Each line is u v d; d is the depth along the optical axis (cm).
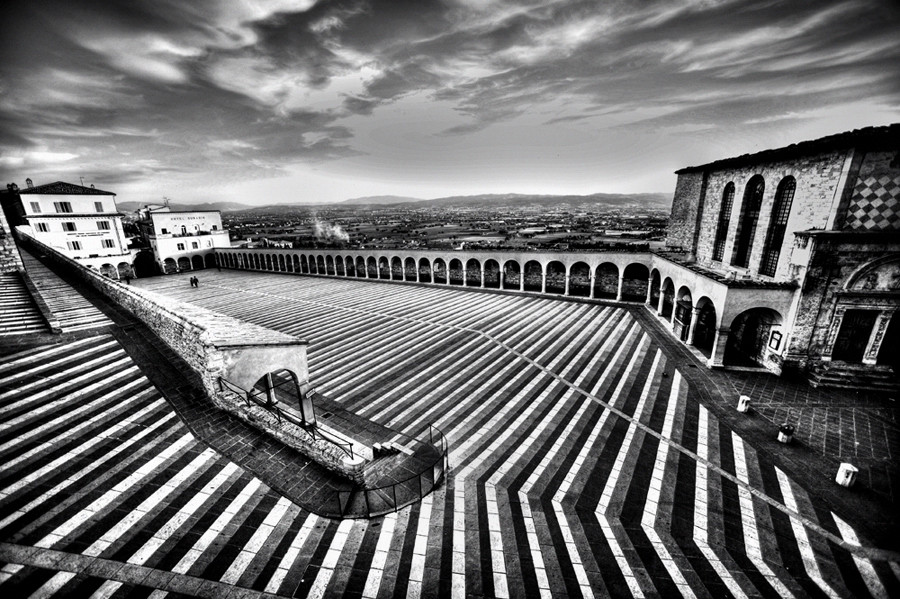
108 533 672
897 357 1606
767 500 1028
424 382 1805
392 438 1299
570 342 2303
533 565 773
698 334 2259
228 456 907
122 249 5731
